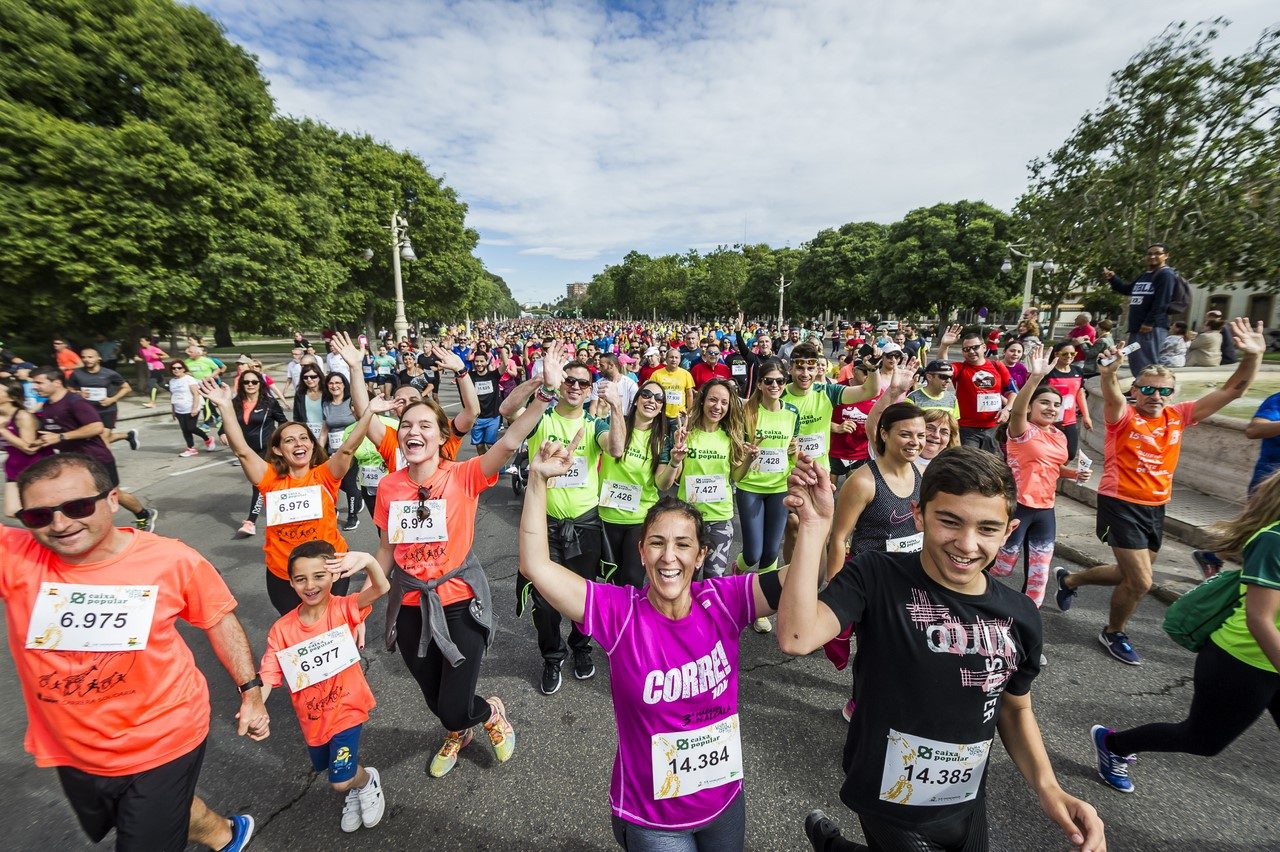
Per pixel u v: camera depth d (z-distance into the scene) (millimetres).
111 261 16000
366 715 2545
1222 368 10211
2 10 15062
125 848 1858
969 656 1555
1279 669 1897
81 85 16219
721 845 1784
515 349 18547
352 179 32906
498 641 4082
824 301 56500
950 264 39656
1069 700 3227
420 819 2551
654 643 1702
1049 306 23828
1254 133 15141
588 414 3934
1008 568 4254
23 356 18625
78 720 1811
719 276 74875
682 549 1651
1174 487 6457
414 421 2609
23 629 1796
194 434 10398
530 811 2588
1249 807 2506
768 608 1710
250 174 19844
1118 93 16969
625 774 1773
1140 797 2570
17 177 15125
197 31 18969
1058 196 19047
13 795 2715
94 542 1768
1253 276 15875
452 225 38969
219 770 2867
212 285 18562
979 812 1721
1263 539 1938
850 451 6055
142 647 1840
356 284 34750
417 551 2611
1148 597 4352
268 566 3357
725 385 3969
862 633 1686
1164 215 16828
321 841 2441
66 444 5375
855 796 1711
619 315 123188
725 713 1753
